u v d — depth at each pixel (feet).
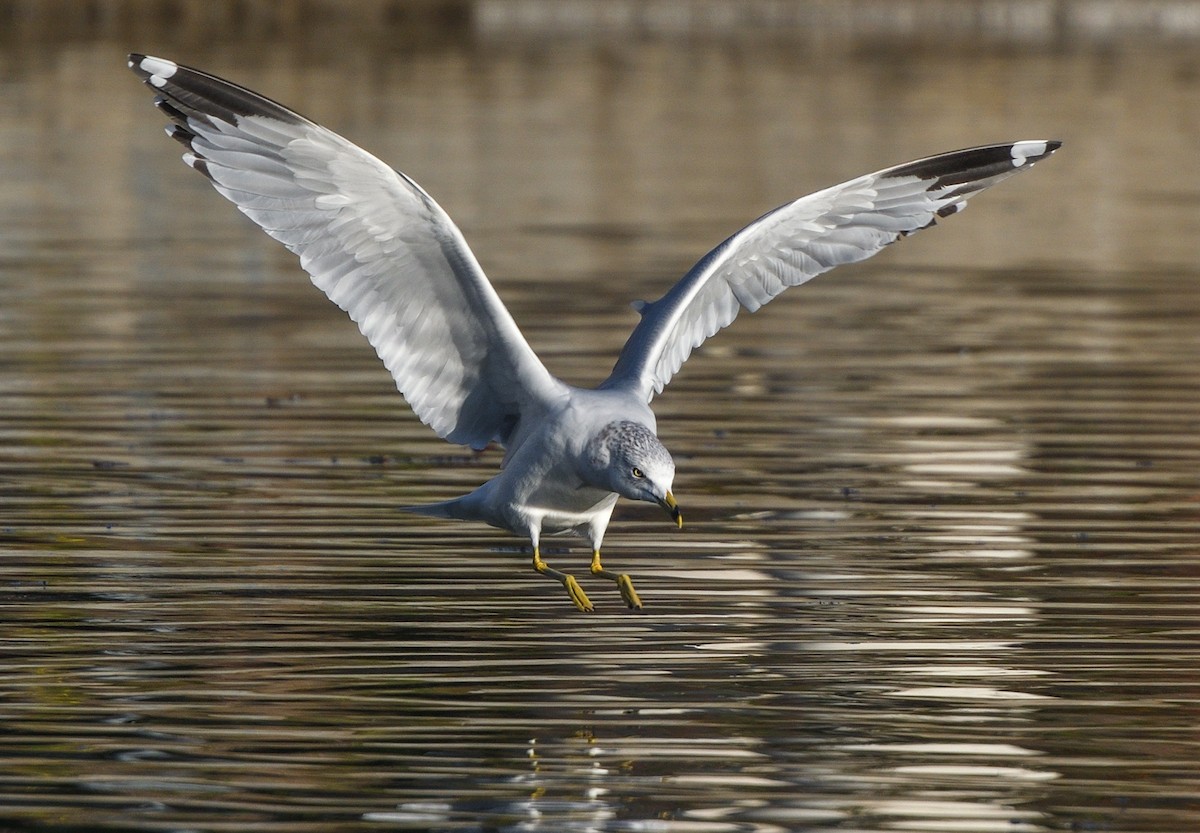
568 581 33.30
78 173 110.52
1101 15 210.38
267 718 33.63
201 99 31.76
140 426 56.34
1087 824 29.27
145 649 37.22
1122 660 36.91
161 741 32.50
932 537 45.70
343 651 37.22
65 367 64.18
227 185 32.04
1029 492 49.88
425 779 30.96
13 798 30.04
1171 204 104.53
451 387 33.73
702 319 35.35
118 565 42.88
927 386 62.54
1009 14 210.79
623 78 156.46
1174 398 61.00
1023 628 38.91
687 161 115.85
